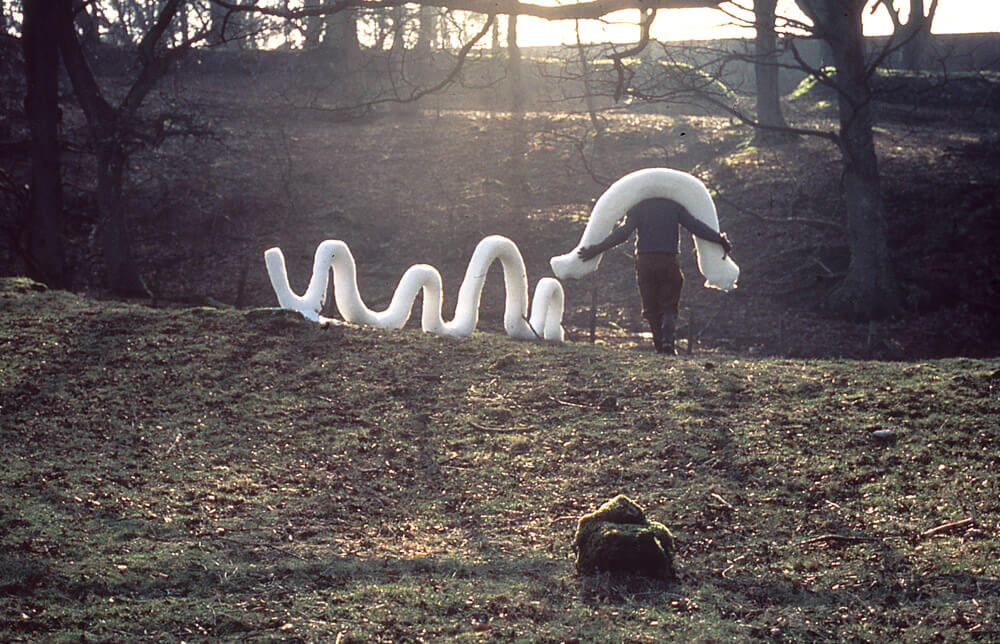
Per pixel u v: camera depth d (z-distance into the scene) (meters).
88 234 28.03
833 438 9.41
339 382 11.04
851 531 7.50
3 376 11.09
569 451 9.33
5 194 25.38
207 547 7.07
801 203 28.80
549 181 33.28
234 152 32.16
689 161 34.81
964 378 10.70
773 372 11.41
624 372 11.34
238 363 11.56
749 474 8.73
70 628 5.66
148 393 10.77
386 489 8.69
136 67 24.11
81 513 7.70
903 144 33.03
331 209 30.56
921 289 23.66
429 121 39.50
